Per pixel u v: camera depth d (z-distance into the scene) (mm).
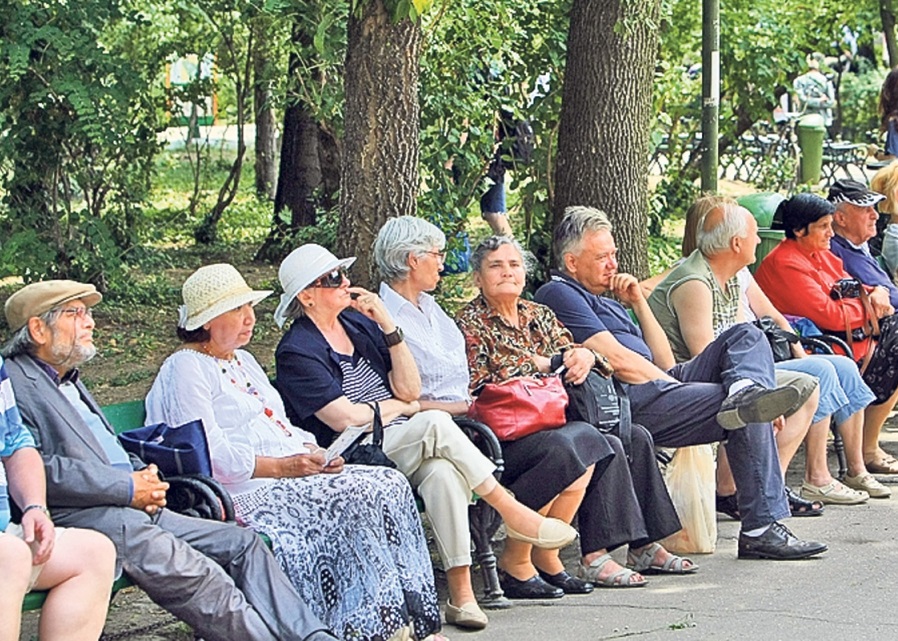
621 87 17625
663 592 11977
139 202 25719
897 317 15703
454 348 12406
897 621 11070
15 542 8281
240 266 29562
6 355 9625
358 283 14188
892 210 17812
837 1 29141
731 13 25984
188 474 10109
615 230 17781
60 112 23500
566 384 12203
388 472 10734
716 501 14500
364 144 14094
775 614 11281
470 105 19969
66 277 24625
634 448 12438
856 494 14844
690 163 25922
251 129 53969
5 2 21969
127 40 28641
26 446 9117
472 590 11930
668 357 13719
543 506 11586
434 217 20266
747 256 14305
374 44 13945
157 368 21188
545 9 20250
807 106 43375
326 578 10305
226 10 26578
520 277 12555
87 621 8727
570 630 10969
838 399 14594
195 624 9312
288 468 10500
